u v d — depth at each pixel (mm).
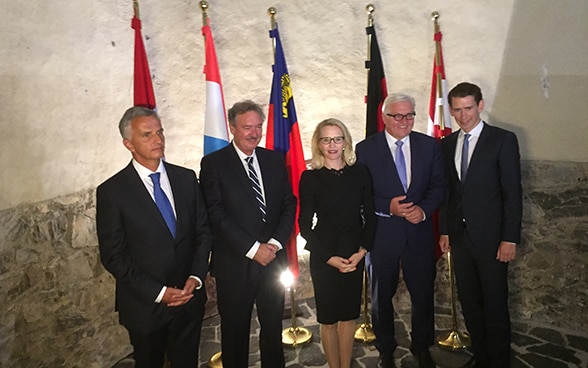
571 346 3039
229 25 3496
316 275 2543
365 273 3209
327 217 2506
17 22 2436
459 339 3082
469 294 2732
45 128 2615
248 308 2512
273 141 3156
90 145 2904
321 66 3660
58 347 2684
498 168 2578
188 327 2297
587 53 2906
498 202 2590
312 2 3562
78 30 2779
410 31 3486
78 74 2799
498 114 3318
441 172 2711
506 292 2662
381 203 2662
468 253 2672
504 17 3186
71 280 2770
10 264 2418
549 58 3051
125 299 2186
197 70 3475
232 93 3588
